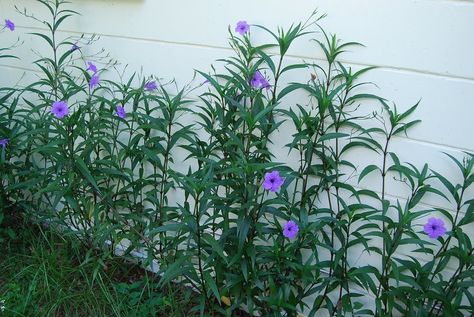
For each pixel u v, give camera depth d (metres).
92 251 2.59
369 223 2.08
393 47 1.86
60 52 2.66
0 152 2.56
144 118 2.29
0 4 2.75
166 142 2.46
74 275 2.51
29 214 2.69
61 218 2.53
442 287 1.92
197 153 2.24
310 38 2.01
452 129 1.85
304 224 2.03
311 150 2.01
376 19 1.86
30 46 2.75
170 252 2.32
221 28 2.18
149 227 2.34
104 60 2.54
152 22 2.34
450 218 1.88
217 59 2.24
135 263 2.63
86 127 2.39
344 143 2.07
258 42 2.13
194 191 1.90
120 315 2.29
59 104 2.10
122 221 2.40
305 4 1.98
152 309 2.29
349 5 1.89
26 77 2.84
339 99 2.02
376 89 1.95
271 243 2.31
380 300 1.96
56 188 2.21
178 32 2.29
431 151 1.92
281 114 2.15
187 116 2.40
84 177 2.25
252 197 1.91
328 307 2.11
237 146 2.16
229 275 2.07
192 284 2.25
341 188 2.13
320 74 2.04
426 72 1.83
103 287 2.39
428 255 2.04
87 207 2.39
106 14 2.44
